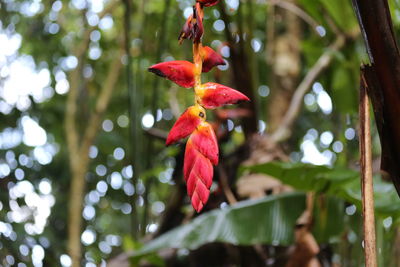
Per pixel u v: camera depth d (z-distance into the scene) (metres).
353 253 3.48
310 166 2.99
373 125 3.69
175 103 5.74
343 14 4.17
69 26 7.03
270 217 3.45
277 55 5.65
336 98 4.49
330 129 5.99
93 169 7.00
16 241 4.38
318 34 4.90
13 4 6.60
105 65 7.07
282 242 3.39
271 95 5.52
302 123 6.03
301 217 3.36
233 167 4.00
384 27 1.74
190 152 1.47
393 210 2.75
